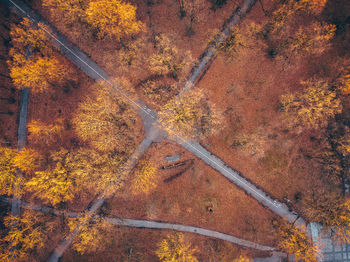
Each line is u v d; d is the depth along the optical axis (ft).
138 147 173.68
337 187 171.83
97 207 173.17
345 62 164.96
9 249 153.28
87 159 148.05
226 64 172.76
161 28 173.17
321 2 132.57
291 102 151.53
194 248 172.14
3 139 172.04
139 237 173.47
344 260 170.30
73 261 170.19
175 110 150.10
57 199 141.79
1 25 171.94
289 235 150.82
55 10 154.10
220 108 173.58
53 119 175.42
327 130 171.01
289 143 173.78
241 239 172.65
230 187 174.50
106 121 152.15
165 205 174.40
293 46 146.72
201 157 174.60
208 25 172.76
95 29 162.50
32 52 165.89
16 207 171.42
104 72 174.81
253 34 163.02
